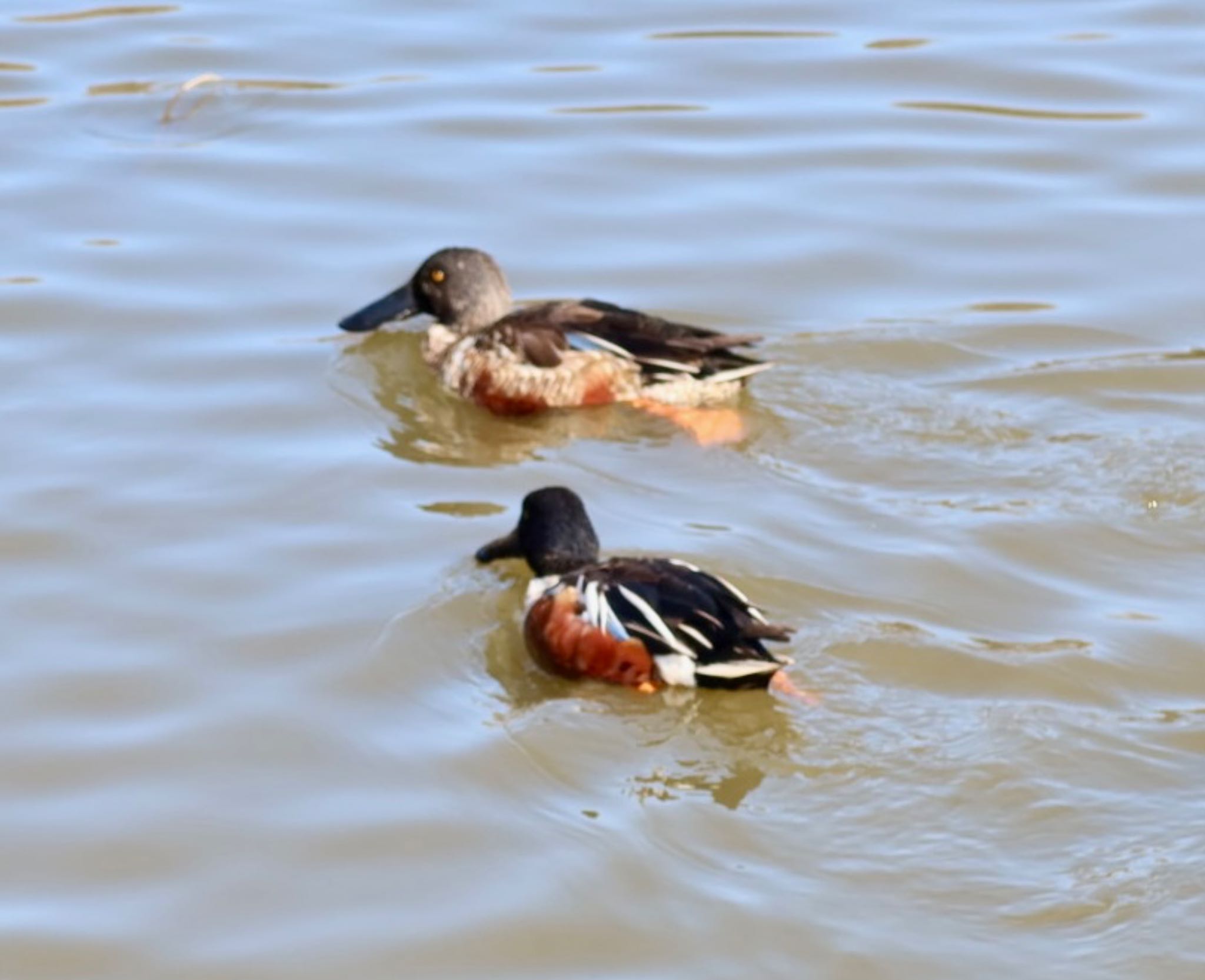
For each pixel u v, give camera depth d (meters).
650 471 16.36
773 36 25.17
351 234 20.53
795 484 15.96
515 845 11.71
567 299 19.16
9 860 11.73
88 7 26.16
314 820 12.01
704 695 13.06
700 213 20.92
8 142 22.28
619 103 23.30
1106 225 20.62
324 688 13.34
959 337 18.31
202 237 20.38
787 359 17.97
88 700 13.22
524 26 25.47
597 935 10.95
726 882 11.26
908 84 23.78
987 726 12.58
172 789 12.34
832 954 10.67
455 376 18.11
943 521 15.26
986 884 11.16
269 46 24.88
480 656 13.82
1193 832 11.52
